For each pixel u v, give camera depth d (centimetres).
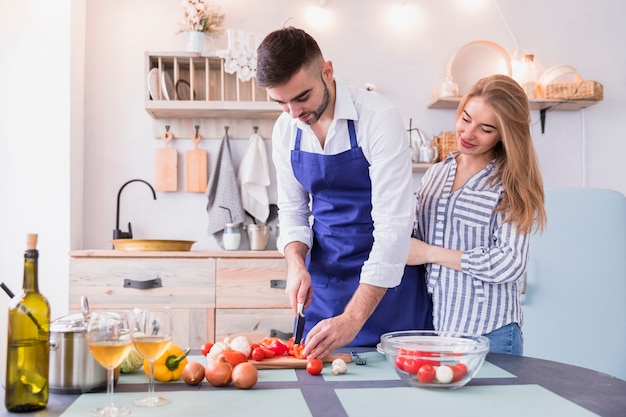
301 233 191
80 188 357
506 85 189
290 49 151
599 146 379
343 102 178
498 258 184
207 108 340
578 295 271
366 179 185
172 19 368
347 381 132
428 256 191
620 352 268
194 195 367
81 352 122
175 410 110
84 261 311
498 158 197
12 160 341
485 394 121
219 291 316
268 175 365
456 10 378
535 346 271
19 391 109
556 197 275
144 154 366
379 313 185
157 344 114
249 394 121
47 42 343
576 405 113
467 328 187
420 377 122
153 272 313
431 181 204
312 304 189
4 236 339
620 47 377
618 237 272
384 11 376
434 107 372
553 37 380
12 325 111
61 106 342
